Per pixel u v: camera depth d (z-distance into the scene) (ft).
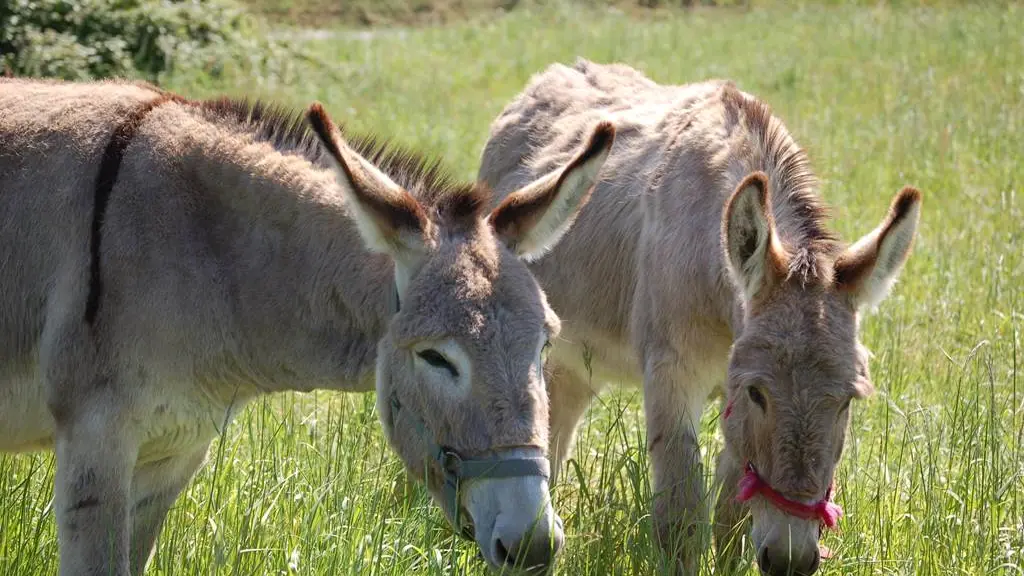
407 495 22.07
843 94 65.98
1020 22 87.04
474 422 15.02
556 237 17.03
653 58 82.79
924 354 30.86
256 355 18.04
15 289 17.70
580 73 29.91
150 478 19.10
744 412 17.84
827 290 17.92
